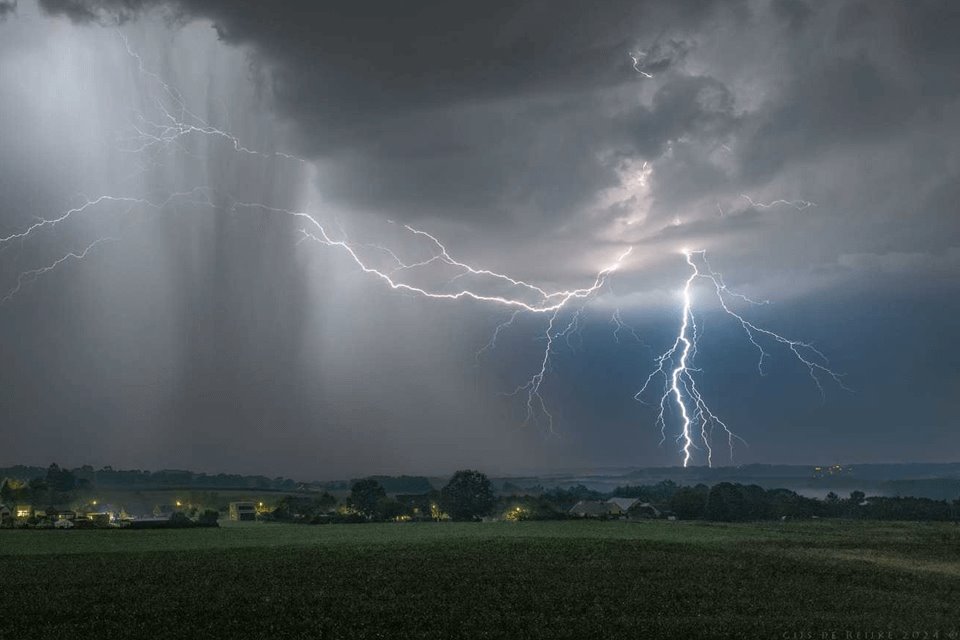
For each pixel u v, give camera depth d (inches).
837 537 2488.9
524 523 3245.6
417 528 2913.4
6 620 1140.5
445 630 1066.1
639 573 1584.6
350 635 1041.5
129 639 1027.9
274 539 2380.7
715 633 1045.2
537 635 1037.2
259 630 1070.4
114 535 2534.5
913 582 1512.1
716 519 3565.5
